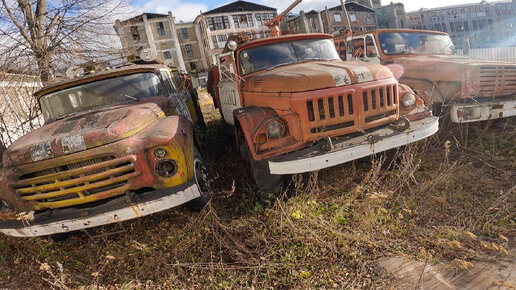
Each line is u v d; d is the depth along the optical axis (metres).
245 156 4.42
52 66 7.32
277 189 3.65
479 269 2.43
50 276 3.17
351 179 3.89
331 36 5.00
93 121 3.33
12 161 3.02
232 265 2.90
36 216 3.05
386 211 3.07
